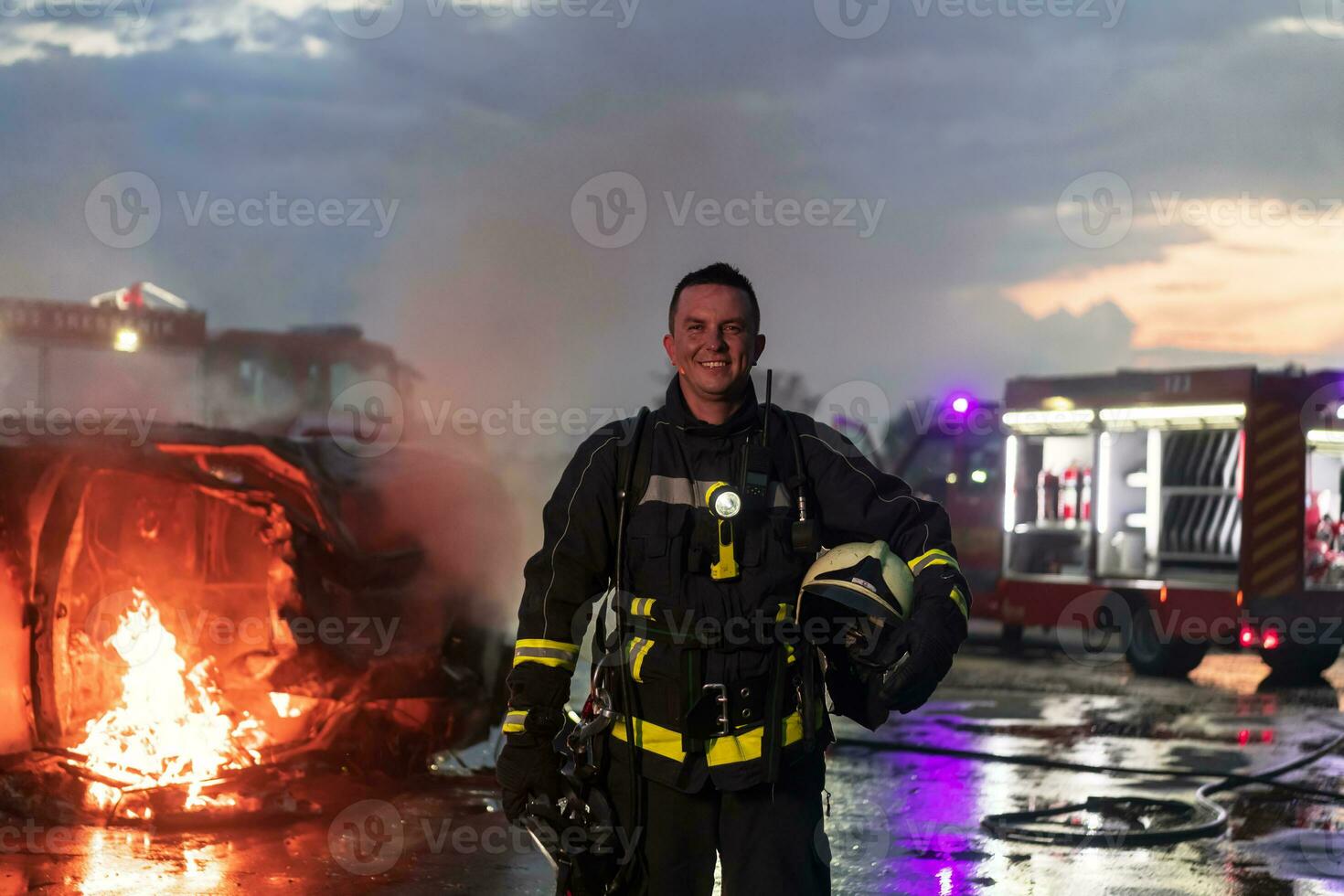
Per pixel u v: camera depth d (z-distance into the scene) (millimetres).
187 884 5098
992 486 15445
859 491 3162
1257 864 5734
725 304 3141
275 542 6547
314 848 5609
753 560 3051
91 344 12328
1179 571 13688
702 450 3115
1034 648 15711
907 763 7953
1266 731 9453
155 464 6328
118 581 6645
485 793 6539
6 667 6305
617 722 3080
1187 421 13633
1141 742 8898
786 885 3012
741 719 3016
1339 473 13648
